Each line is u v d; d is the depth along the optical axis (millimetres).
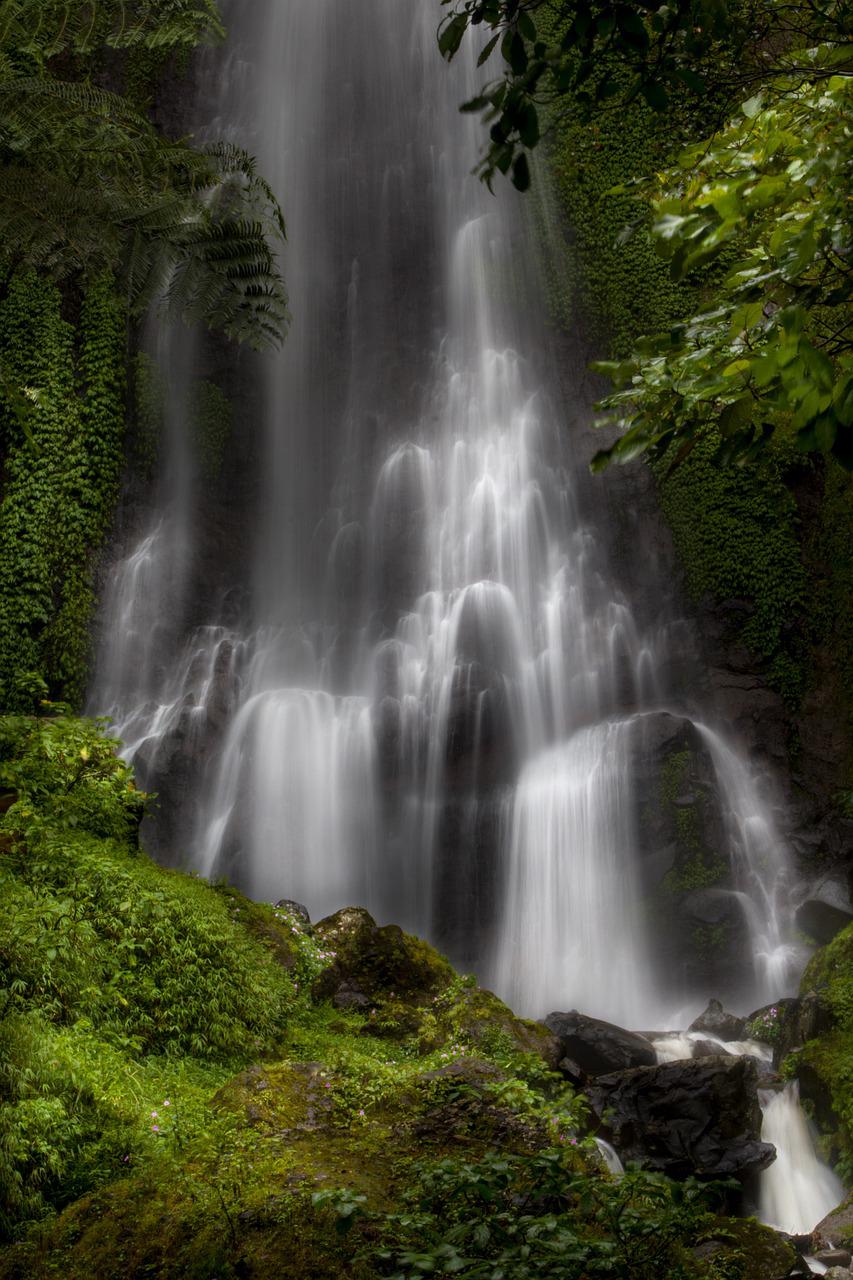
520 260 28297
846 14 3648
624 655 24344
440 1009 9523
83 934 7395
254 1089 5781
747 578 23406
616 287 26500
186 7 6223
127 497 25688
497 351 28234
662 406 3078
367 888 21984
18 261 5684
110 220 5398
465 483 27562
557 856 20484
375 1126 5547
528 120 3176
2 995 6363
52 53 5953
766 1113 9602
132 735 23250
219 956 8289
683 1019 18062
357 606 27328
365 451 28750
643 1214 3795
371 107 31078
